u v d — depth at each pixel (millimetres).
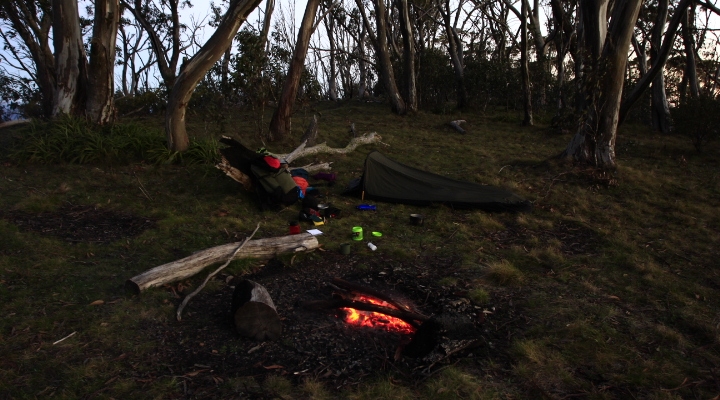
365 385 3215
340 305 4238
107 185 8258
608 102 9672
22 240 5559
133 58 29812
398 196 8023
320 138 13633
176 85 9508
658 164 11422
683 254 6043
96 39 10898
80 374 3254
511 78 20422
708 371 3494
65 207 7066
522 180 9594
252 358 3549
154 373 3320
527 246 6238
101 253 5434
